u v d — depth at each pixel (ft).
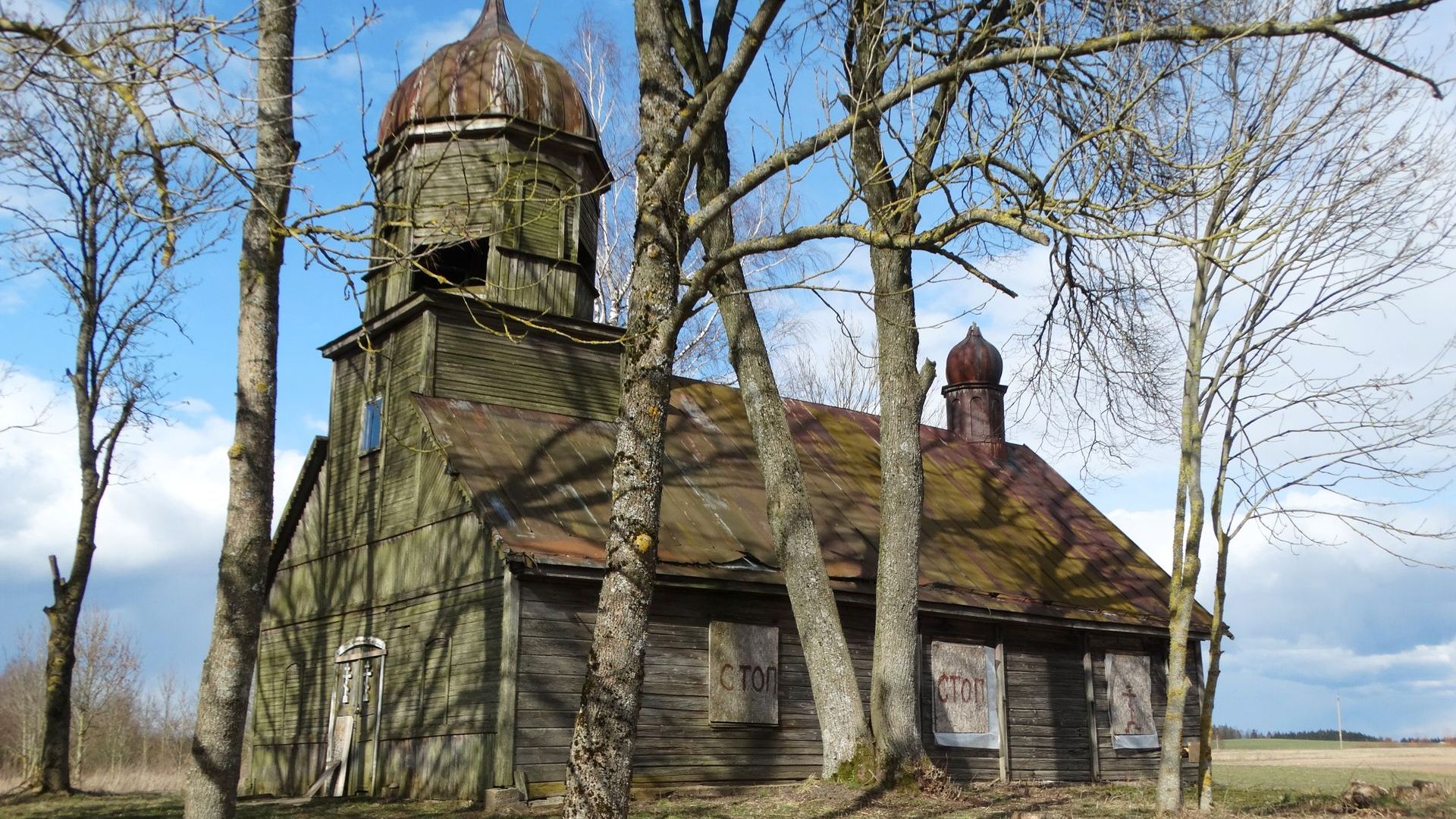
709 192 57.06
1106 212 31.83
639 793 56.75
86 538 69.72
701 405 78.95
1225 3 43.83
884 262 55.88
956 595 72.59
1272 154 45.37
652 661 59.21
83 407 69.56
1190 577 47.57
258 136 28.94
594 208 78.59
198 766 26.13
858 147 52.80
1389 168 47.03
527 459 63.82
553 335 73.00
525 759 54.03
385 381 71.77
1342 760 144.46
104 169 42.47
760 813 47.93
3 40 25.89
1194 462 48.14
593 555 57.41
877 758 52.19
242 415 27.71
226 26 26.73
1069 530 91.76
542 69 74.08
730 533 65.62
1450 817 51.11
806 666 60.59
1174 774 46.96
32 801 63.77
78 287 68.64
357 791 64.95
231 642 26.68
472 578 59.16
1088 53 33.83
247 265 28.22
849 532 72.64
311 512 77.36
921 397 55.57
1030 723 75.36
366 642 67.31
